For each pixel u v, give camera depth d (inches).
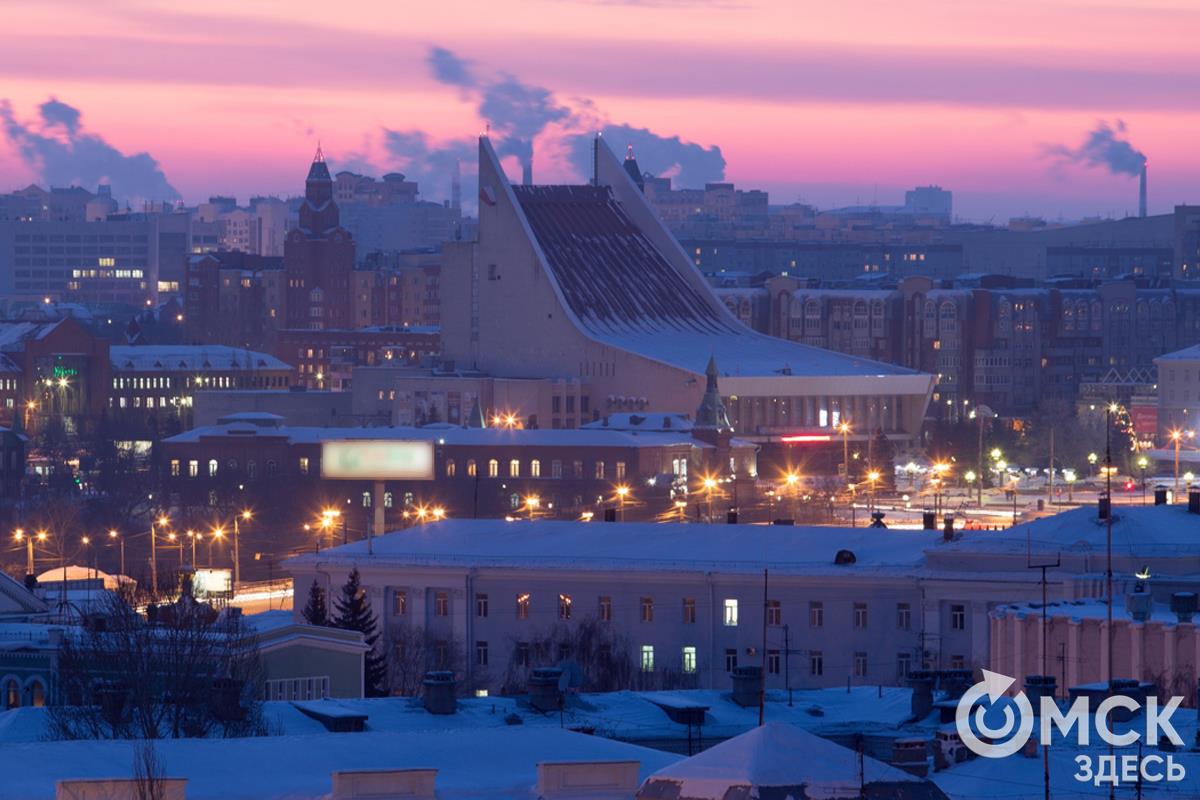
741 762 6082.7
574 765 6742.1
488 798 6712.6
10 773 6678.2
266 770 6830.7
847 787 6023.6
